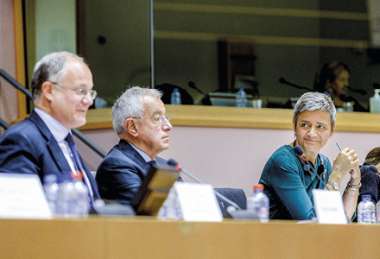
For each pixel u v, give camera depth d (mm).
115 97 10906
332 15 11891
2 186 4723
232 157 10805
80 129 10922
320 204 5973
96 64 11039
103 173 6922
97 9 11172
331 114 7602
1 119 10664
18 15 11500
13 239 4621
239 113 10953
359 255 5840
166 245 4977
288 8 11797
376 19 11727
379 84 11430
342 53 11578
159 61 10977
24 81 11508
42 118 6301
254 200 6059
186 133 10703
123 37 11023
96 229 4785
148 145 7102
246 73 11281
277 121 10977
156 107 7133
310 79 11461
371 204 7379
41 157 6117
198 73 11102
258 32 11453
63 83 6281
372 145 11102
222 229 5188
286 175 7355
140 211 5371
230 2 11383
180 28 11125
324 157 7805
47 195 5090
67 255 4703
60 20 11398
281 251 5426
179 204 5277
